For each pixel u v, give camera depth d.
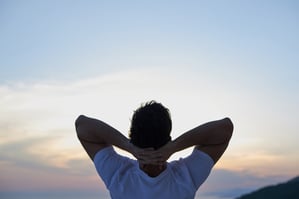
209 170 1.74
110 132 1.73
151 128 1.58
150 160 1.59
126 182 1.67
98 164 1.75
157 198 1.65
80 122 1.78
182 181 1.68
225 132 1.73
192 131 1.72
